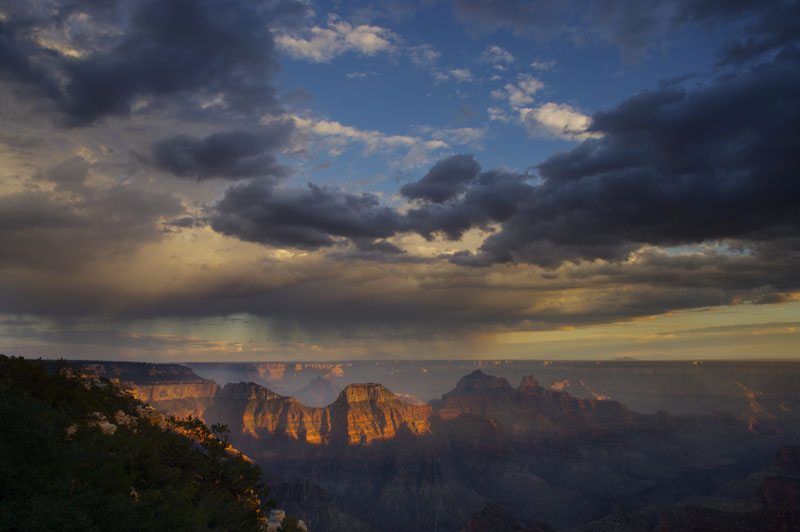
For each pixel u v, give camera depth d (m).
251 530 50.31
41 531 28.02
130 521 33.47
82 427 44.53
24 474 32.91
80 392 60.06
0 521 28.48
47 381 56.69
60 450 36.09
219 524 46.88
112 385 82.81
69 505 30.09
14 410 36.62
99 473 36.75
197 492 50.78
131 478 40.59
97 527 30.12
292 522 59.78
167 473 49.25
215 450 65.50
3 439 34.84
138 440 48.53
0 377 52.59
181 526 37.25
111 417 62.44
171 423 73.19
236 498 58.00
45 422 38.28
